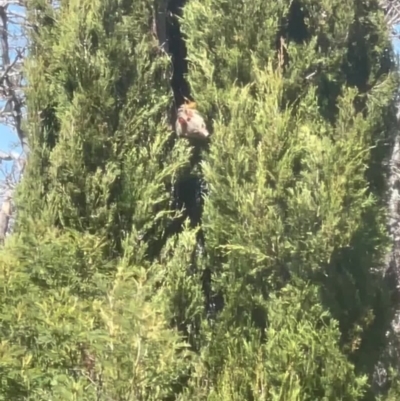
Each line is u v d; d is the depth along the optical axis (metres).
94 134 6.75
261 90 6.54
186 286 6.33
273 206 6.03
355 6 7.39
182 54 8.06
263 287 6.22
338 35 7.21
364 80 7.46
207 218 6.39
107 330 5.04
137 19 7.50
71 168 6.62
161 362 5.04
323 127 6.63
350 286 6.57
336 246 5.96
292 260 6.05
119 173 6.73
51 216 6.53
